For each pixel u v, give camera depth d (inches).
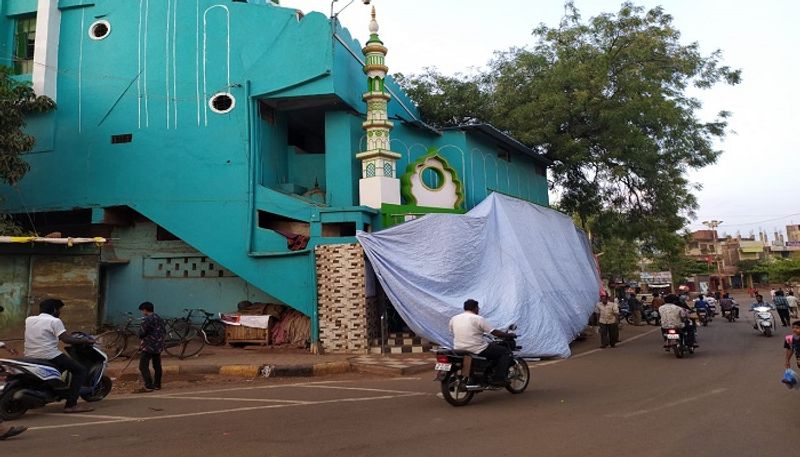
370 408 294.0
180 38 591.8
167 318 582.9
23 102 567.5
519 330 498.9
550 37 839.7
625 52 791.7
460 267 515.8
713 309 1068.5
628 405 289.4
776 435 222.7
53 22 605.3
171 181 569.6
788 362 268.7
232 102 574.2
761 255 2834.6
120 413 296.4
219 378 426.3
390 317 553.3
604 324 605.3
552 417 264.7
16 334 514.9
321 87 561.6
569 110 778.8
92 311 519.8
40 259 525.0
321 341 514.6
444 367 296.0
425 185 608.4
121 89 591.5
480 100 838.5
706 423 245.1
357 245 516.4
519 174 834.2
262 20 582.6
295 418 271.3
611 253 1784.0
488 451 207.8
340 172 593.6
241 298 588.7
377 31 603.8
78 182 585.6
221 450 214.2
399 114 722.2
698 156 854.5
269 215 586.6
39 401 290.8
